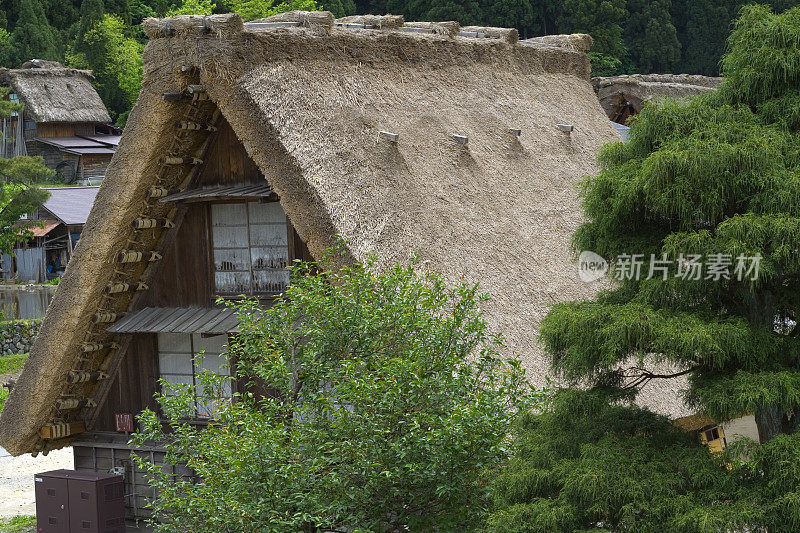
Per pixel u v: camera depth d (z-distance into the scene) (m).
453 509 13.98
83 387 23.38
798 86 12.23
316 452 13.98
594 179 12.85
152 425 15.70
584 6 71.69
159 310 22.48
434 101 23.27
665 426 12.52
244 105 18.86
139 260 21.86
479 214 20.70
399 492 13.58
